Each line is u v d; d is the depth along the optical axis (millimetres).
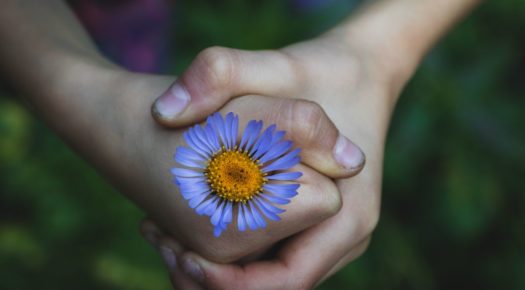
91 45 342
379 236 490
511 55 510
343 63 329
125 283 474
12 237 509
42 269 506
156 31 485
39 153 520
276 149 285
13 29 327
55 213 495
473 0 367
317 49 329
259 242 296
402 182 487
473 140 489
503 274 491
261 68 307
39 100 325
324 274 312
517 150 486
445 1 357
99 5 450
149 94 303
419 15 354
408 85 494
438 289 504
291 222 292
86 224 500
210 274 302
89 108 312
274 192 284
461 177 482
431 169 493
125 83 309
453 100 490
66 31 335
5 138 519
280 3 527
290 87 314
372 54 341
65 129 320
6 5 327
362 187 312
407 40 350
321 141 292
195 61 295
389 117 339
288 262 305
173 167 294
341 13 503
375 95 333
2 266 502
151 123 300
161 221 308
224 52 299
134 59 484
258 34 501
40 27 328
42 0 338
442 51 503
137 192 308
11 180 504
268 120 295
